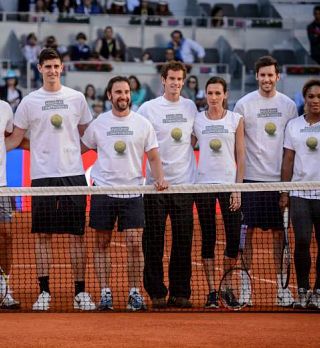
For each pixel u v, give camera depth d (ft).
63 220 36.73
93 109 84.07
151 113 37.88
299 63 99.91
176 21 99.71
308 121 37.55
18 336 30.42
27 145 38.68
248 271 37.78
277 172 38.24
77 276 36.99
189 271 37.55
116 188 36.04
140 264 36.78
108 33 93.30
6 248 37.52
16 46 94.73
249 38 100.89
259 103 38.17
